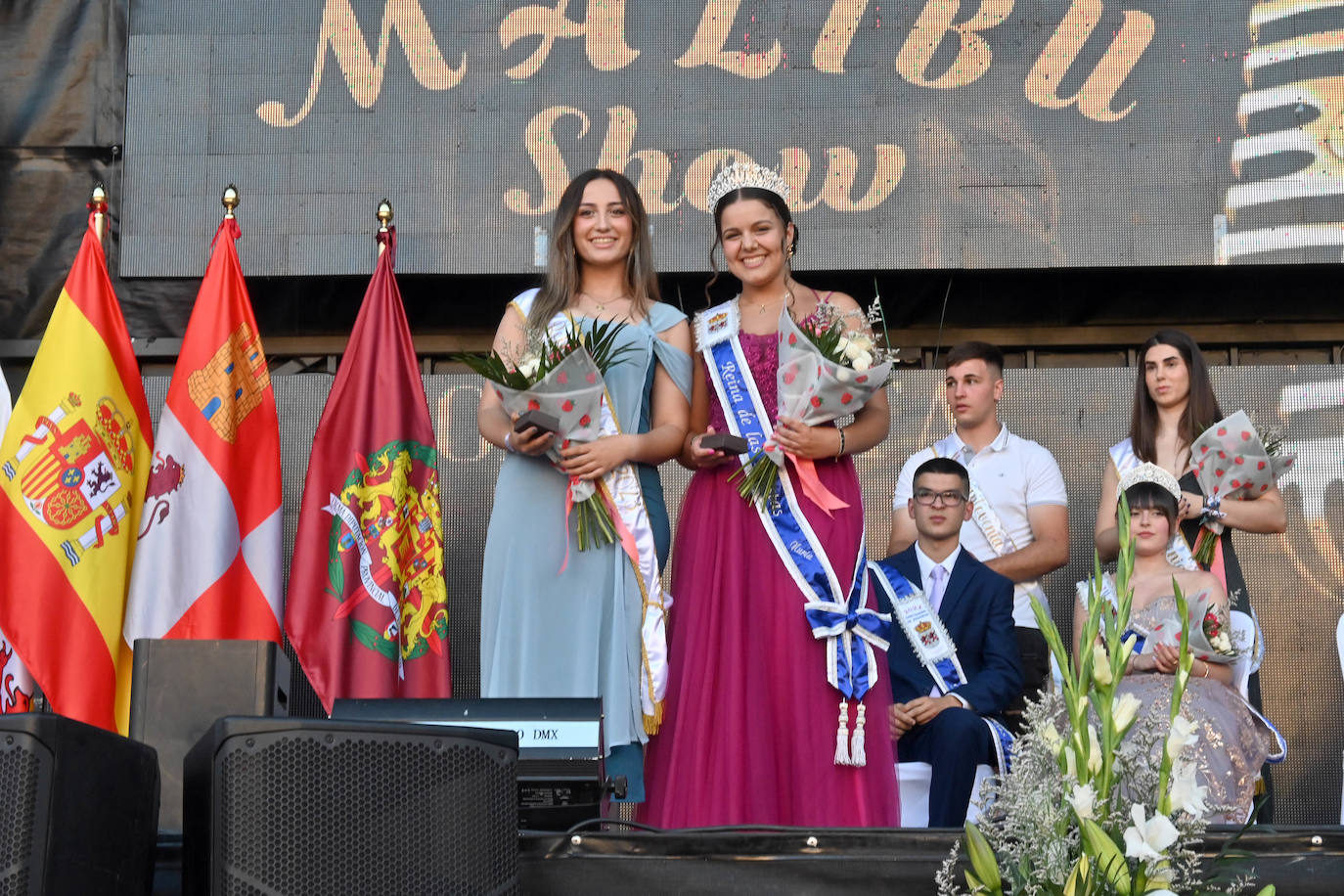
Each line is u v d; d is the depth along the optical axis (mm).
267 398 7059
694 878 3922
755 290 5746
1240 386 7879
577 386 5277
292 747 3227
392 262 7309
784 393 5402
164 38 8109
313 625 6742
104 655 6613
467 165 7996
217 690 4227
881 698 5375
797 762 5254
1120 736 3488
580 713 4379
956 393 7230
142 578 6723
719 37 8039
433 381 7961
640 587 5391
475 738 3395
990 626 6352
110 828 3133
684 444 5645
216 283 7090
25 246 8109
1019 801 3498
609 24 8070
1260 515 6547
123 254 7965
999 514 7113
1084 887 3385
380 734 3299
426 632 6863
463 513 7852
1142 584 6039
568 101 8031
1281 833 3936
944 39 7996
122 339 7055
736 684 5320
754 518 5477
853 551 5469
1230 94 7910
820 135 7961
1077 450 7910
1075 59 7961
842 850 3930
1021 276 8156
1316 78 7895
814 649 5344
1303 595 7676
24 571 6613
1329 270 8086
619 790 4688
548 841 3934
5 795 2980
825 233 7898
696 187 7957
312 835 3209
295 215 7980
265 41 8094
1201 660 5734
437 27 8086
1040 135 7930
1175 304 8148
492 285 8234
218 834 3168
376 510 6891
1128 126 7910
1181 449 6836
